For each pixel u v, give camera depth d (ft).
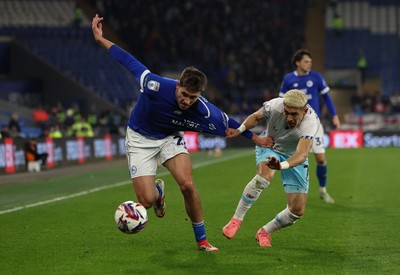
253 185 105.60
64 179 243.19
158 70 522.47
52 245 112.47
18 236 121.90
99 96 468.34
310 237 117.91
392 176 234.99
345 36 611.06
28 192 200.34
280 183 211.00
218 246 109.81
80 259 100.42
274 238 117.08
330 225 131.34
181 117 100.22
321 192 167.63
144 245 111.14
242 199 106.52
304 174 106.32
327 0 622.13
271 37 556.92
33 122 415.23
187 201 102.94
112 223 135.64
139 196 102.12
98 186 215.10
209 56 537.24
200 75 94.17
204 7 570.05
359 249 106.93
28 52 469.57
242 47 550.77
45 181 235.61
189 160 102.94
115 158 373.61
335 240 114.93
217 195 183.73
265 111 104.47
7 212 155.33
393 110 516.73
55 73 469.57
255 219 139.64
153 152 102.42
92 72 493.36
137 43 545.03
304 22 583.58
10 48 469.98
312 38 583.17
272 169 101.71
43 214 150.92
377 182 214.90
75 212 153.28
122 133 422.00
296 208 107.14
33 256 103.40
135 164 102.22
